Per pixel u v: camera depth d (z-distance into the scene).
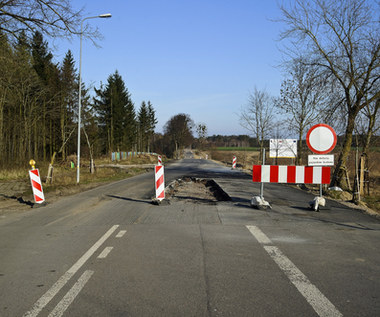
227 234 6.87
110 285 4.17
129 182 19.64
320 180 9.62
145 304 3.62
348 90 15.21
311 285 4.16
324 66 15.46
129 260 5.18
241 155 72.81
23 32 13.70
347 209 10.01
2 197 13.46
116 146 62.00
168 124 106.25
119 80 66.44
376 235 6.82
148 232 7.07
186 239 6.46
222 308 3.51
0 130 26.22
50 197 13.16
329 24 14.85
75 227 7.68
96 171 27.38
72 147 49.50
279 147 23.34
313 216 8.84
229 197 12.28
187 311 3.44
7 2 12.73
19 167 27.66
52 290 4.03
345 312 3.43
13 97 26.25
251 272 4.63
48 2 13.21
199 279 4.36
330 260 5.19
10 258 5.36
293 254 5.49
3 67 17.11
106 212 9.63
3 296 3.87
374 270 4.74
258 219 8.41
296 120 20.52
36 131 36.12
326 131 9.53
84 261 5.15
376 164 21.52
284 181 9.80
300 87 18.83
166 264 4.98
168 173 28.16
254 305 3.58
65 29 14.07
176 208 10.16
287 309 3.49
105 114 56.84
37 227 7.74
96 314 3.39
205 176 24.78
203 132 117.06
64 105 36.25
